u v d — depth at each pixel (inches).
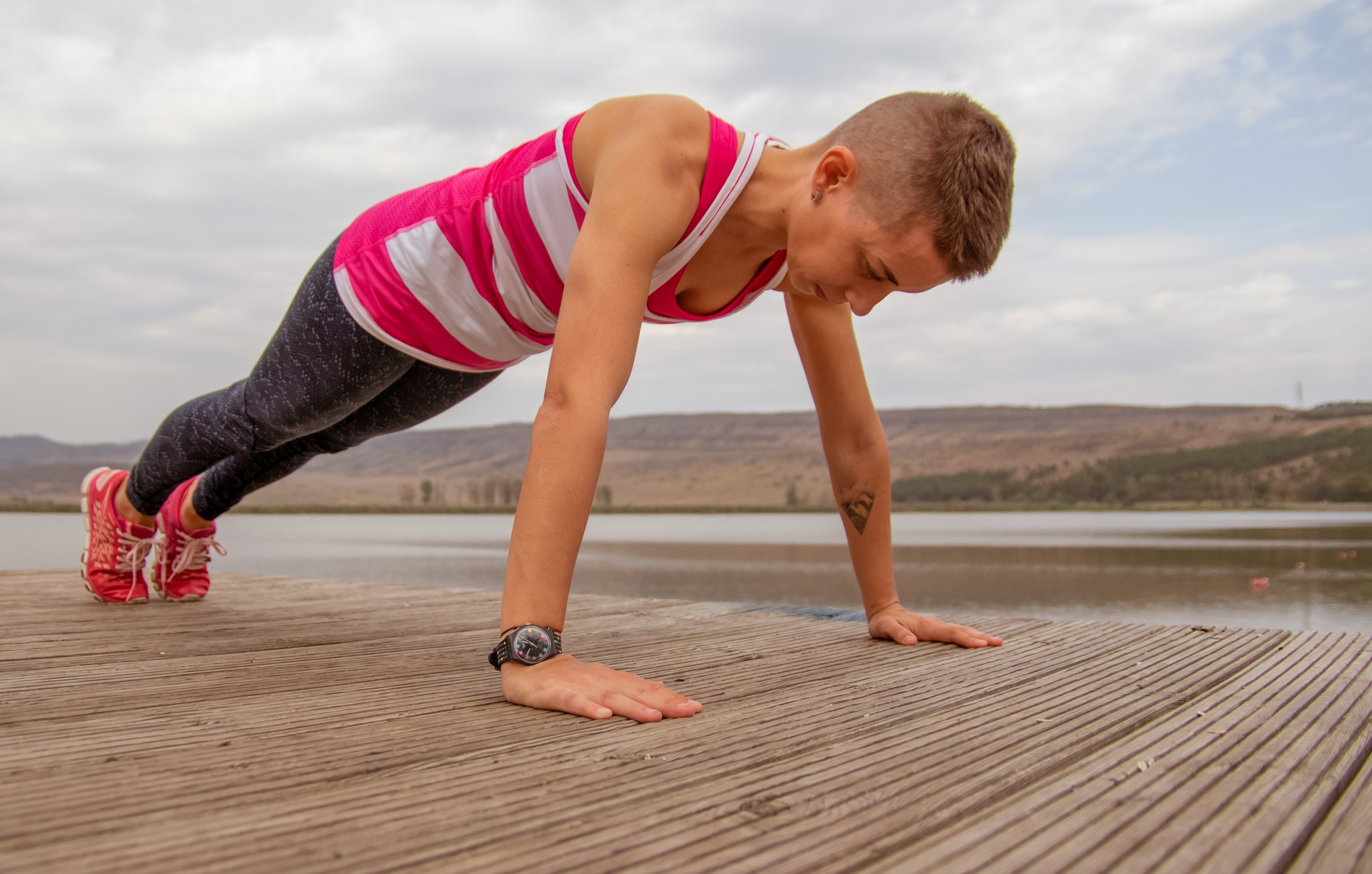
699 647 81.3
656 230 61.1
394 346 81.0
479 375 90.3
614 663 72.6
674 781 40.1
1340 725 50.8
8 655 76.5
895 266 58.7
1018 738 47.7
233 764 42.7
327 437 99.5
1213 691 60.5
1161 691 60.3
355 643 84.4
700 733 48.7
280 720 52.0
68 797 37.7
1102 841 33.4
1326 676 65.0
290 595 126.1
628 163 61.3
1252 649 77.8
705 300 73.2
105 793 38.2
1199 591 367.6
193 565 116.2
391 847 32.1
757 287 73.4
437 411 94.8
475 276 75.6
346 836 33.2
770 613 107.4
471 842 32.6
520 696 55.9
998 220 58.1
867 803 37.1
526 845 32.4
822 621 101.5
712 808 36.4
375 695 59.6
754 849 32.2
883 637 85.5
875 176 57.4
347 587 135.6
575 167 68.8
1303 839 34.4
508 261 73.8
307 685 63.4
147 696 59.2
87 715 53.8
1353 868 32.3
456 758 43.8
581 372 58.1
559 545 57.5
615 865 30.6
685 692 60.4
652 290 68.4
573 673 56.5
